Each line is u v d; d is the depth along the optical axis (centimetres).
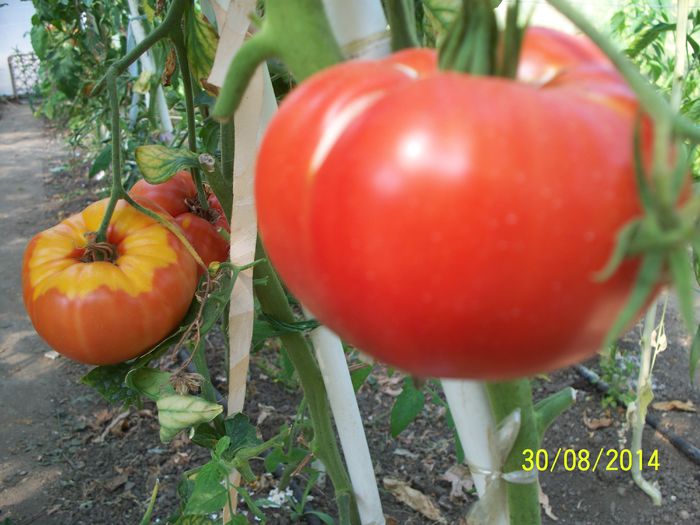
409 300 14
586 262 14
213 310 38
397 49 22
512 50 16
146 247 36
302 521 71
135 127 110
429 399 91
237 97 21
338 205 15
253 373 98
